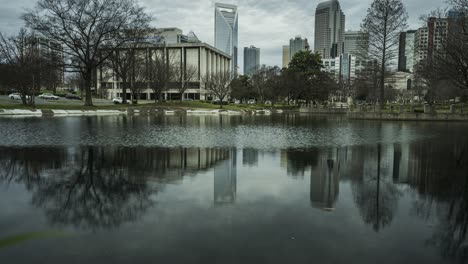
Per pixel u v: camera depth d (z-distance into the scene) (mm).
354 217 5586
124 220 5324
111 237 4680
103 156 11250
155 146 13797
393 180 8289
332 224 5250
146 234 4781
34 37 44469
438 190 7402
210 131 21281
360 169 9602
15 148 12797
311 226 5145
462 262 4082
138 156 11336
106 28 43406
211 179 8156
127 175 8500
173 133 19469
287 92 79438
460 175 8898
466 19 33719
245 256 4137
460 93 60312
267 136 18516
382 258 4148
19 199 6406
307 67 78125
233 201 6371
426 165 10297
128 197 6578
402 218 5570
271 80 83750
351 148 13898
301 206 6109
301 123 31344
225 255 4160
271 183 7836
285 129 23828
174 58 105688
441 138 18094
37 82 43500
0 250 4277
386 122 34281
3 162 10031
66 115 37438
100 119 32250
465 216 5699
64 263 3963
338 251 4309
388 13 43250
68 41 41812
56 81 78500
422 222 5398
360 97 111125
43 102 58688
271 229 4996
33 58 44062
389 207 6141
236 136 18312
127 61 56031
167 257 4102
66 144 14000
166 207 5973
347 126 27703
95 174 8562
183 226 5078
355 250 4348
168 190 7117
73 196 6625
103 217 5461
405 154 12406
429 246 4508
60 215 5547
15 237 4672
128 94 112438
